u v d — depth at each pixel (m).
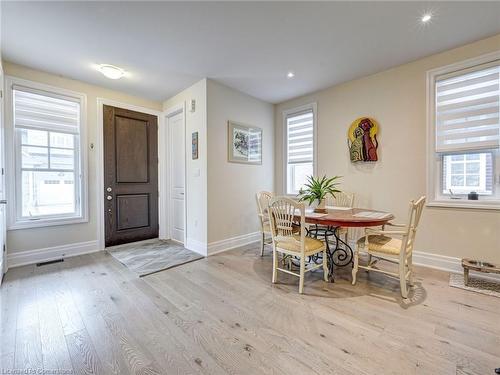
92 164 3.57
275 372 1.37
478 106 2.59
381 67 3.12
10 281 2.56
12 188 2.93
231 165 3.79
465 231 2.67
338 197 3.60
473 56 2.58
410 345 1.57
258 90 3.87
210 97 3.47
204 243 3.47
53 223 3.23
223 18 2.17
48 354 1.51
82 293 2.31
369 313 1.95
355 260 2.46
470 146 2.64
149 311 2.00
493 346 1.55
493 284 2.42
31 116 3.09
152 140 4.21
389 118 3.18
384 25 2.28
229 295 2.28
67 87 3.34
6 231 2.88
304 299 2.19
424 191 2.93
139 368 1.40
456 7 2.03
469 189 2.72
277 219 2.50
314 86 3.71
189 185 3.74
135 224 4.03
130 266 2.99
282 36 2.45
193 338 1.67
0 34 2.35
